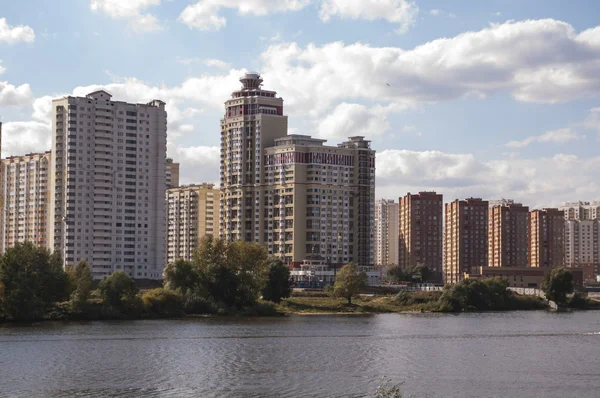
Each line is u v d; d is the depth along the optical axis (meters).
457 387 171.50
